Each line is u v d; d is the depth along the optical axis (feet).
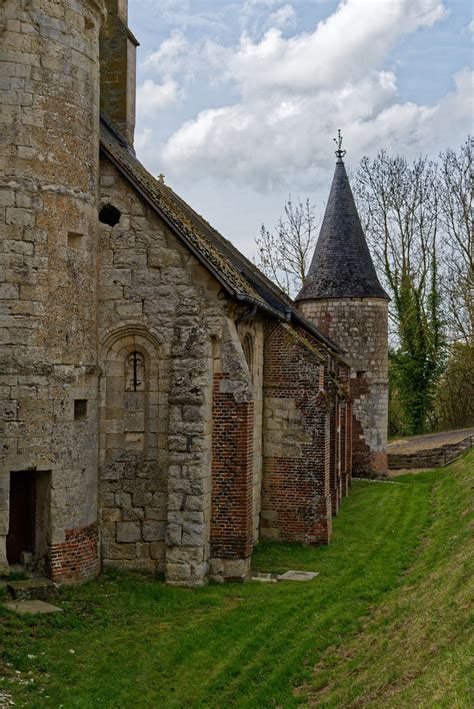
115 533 48.03
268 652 35.73
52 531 42.65
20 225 41.88
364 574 50.83
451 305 151.43
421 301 154.61
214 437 48.44
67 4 44.52
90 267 46.06
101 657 34.53
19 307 41.63
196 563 46.50
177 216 50.60
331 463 77.36
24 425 41.60
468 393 159.43
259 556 56.80
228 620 39.86
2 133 41.86
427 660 28.86
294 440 62.64
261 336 62.75
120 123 65.87
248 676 32.99
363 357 112.88
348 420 101.04
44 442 42.24
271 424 63.10
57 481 42.91
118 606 41.55
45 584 41.27
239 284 50.60
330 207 118.32
